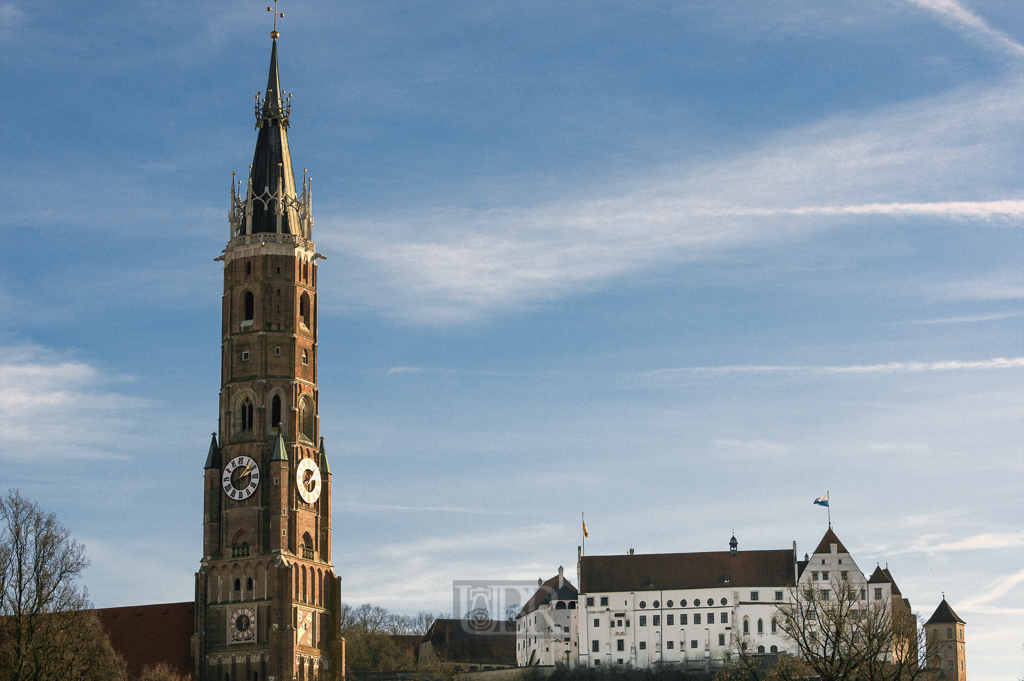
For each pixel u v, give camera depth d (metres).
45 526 139.38
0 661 133.12
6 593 136.25
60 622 139.12
